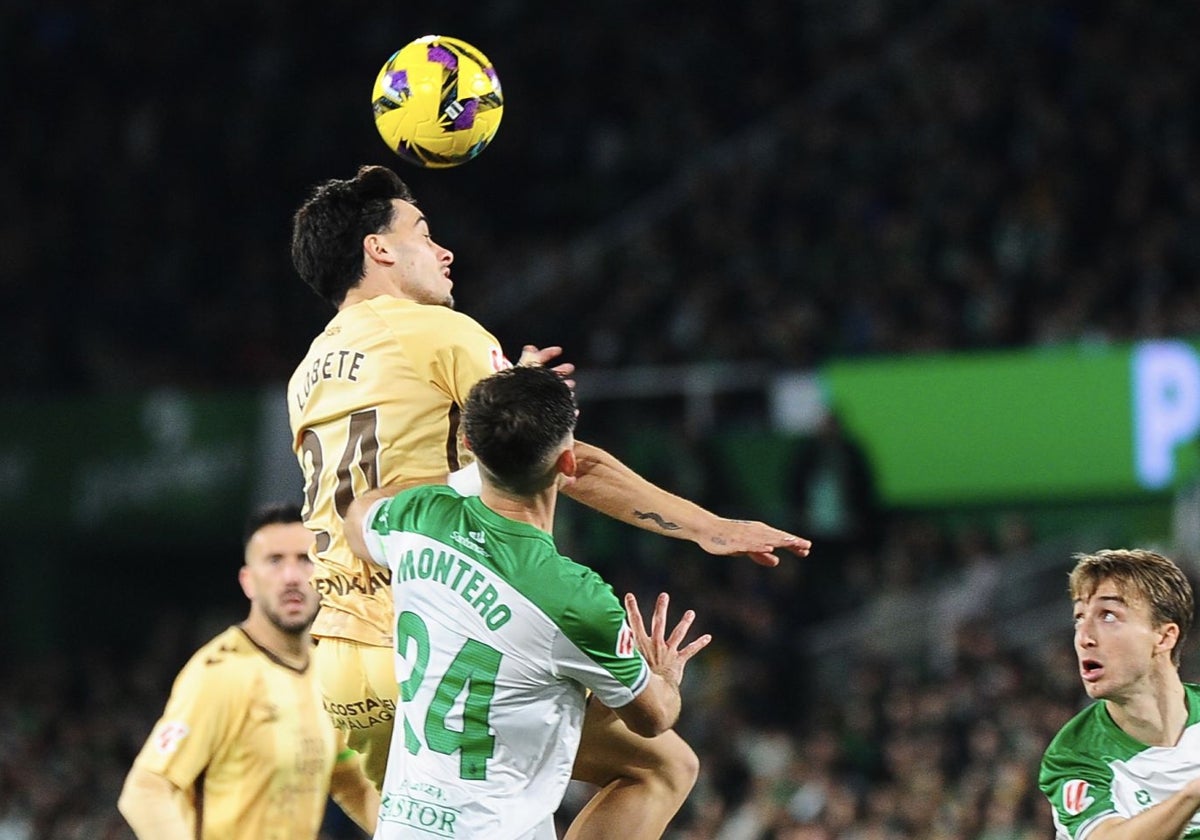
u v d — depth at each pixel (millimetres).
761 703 40500
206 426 47969
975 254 50375
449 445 12633
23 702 47312
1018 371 42656
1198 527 40469
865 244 51625
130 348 56656
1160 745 13711
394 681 12617
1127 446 41562
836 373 44094
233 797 17438
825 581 44625
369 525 12148
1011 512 44250
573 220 59562
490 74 13648
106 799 41031
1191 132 52594
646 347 50281
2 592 53000
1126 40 55406
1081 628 13750
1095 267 49562
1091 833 13523
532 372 11633
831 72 59938
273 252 59562
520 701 11523
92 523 48844
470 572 11562
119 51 64938
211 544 49094
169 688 47969
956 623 40594
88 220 60719
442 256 13367
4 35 64812
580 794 36344
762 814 35781
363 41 64062
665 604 12672
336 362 12836
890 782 36781
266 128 62312
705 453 44594
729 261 53562
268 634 17812
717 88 61469
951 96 55938
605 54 62906
